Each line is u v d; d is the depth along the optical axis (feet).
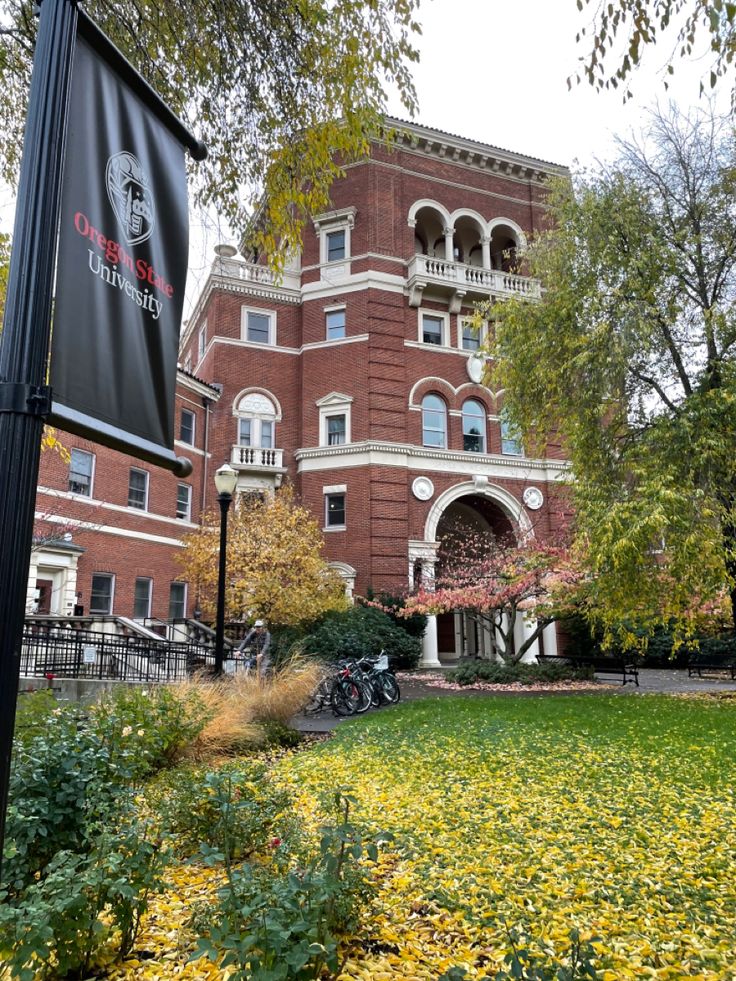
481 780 23.48
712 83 16.84
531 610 65.82
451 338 93.71
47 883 9.58
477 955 11.34
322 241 93.30
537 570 62.85
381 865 15.26
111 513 70.49
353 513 84.17
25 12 19.13
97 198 8.38
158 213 9.51
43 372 7.13
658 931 11.92
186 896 13.50
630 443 48.80
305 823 17.07
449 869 14.93
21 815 11.76
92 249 8.24
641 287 46.83
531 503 92.32
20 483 6.75
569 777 23.66
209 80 21.24
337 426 88.48
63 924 9.48
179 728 23.04
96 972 10.50
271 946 8.61
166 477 79.71
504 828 17.79
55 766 13.24
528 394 54.85
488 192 98.68
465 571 74.49
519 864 15.23
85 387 7.93
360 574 82.43
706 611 50.83
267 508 70.33
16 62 20.45
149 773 21.02
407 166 94.73
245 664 51.62
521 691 57.00
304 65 21.11
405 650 71.87
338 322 90.94
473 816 19.11
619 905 13.00
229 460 86.79
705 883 14.08
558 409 52.24
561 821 18.47
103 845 10.68
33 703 17.83
